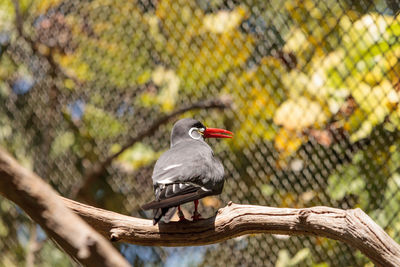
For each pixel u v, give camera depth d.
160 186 6.43
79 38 11.82
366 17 10.31
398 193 10.48
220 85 11.30
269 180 10.92
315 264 10.77
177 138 8.41
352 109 10.62
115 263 2.88
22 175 3.06
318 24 10.55
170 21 11.28
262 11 10.74
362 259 10.60
